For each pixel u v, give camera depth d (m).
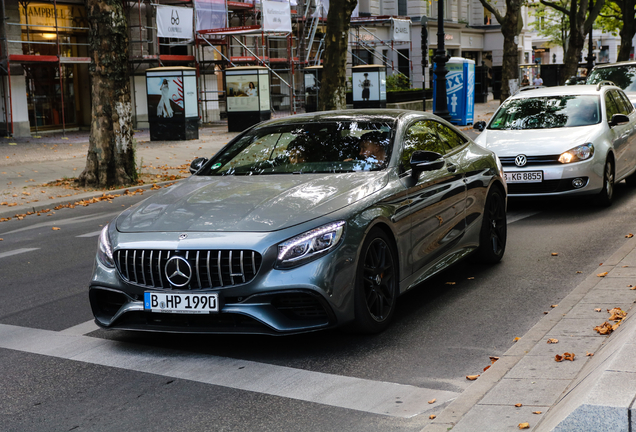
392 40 36.06
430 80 40.72
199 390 3.90
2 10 22.88
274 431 3.37
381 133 5.41
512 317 5.07
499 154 9.27
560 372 3.60
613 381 2.83
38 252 8.22
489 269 6.50
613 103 10.50
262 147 5.60
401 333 4.77
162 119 22.25
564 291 5.68
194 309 4.20
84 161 17.53
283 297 4.20
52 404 3.79
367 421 3.44
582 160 8.98
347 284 4.30
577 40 32.44
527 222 8.73
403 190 4.97
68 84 26.47
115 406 3.74
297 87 35.25
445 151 6.01
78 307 5.77
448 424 3.19
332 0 18.67
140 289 4.34
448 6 44.34
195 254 4.20
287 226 4.23
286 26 28.86
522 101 10.47
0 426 3.54
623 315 4.36
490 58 48.50
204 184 5.13
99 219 10.52
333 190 4.66
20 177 15.03
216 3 28.72
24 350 4.71
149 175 15.04
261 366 4.23
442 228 5.54
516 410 3.21
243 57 29.62
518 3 27.67
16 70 23.53
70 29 25.88
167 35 27.00
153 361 4.39
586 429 2.66
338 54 18.83
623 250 6.34
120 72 13.76
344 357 4.34
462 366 4.15
